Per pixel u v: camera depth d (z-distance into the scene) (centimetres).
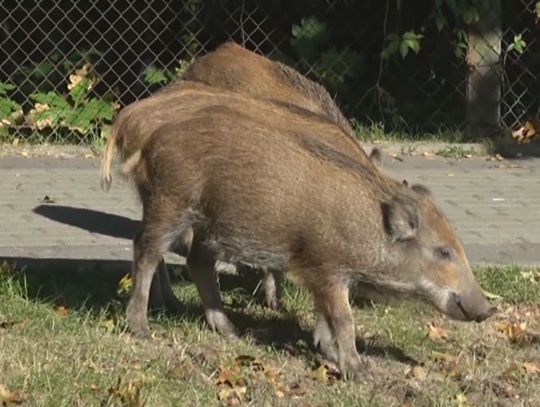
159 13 1633
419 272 885
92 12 1625
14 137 1602
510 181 1485
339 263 878
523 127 1648
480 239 1232
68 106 1611
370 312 1016
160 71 1634
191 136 898
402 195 882
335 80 1644
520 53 1684
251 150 881
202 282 958
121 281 1040
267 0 1648
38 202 1342
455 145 1622
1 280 1022
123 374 838
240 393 821
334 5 1652
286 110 948
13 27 1617
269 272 1028
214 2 1639
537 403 838
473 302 891
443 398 827
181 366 856
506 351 934
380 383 865
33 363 846
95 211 1316
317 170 877
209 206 898
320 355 917
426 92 1675
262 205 878
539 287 1074
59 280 1064
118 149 946
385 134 1647
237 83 1078
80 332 927
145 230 926
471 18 1602
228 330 955
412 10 1642
